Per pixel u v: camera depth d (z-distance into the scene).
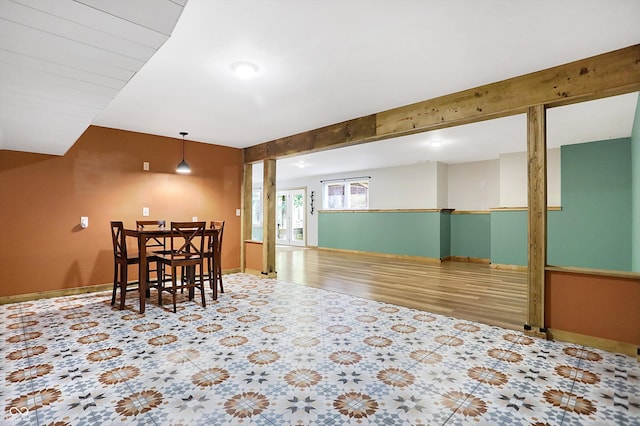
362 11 2.01
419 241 7.68
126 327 3.07
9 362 2.35
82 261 4.36
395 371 2.23
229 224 5.86
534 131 2.88
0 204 3.84
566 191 5.53
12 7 1.27
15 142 3.49
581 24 2.14
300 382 2.08
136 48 1.62
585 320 2.69
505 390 2.00
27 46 1.58
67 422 1.67
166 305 3.83
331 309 3.66
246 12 2.01
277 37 2.30
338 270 6.21
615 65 2.49
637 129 3.74
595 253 5.28
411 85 3.16
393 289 4.64
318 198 10.38
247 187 6.07
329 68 2.79
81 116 2.62
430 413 1.77
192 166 5.39
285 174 10.13
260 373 2.20
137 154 4.82
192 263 3.75
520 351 2.56
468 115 3.25
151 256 3.93
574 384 2.07
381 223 8.34
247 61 2.66
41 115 2.58
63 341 2.73
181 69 2.79
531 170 2.90
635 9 1.98
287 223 11.38
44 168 4.11
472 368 2.28
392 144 5.82
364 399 1.90
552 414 1.76
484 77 2.98
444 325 3.15
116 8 1.30
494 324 3.19
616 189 5.13
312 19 2.09
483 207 7.65
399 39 2.34
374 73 2.89
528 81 2.90
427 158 7.29
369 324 3.17
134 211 4.77
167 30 1.47
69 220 4.27
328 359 2.41
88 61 1.75
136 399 1.88
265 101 3.57
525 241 6.13
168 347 2.62
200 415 1.74
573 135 4.95
